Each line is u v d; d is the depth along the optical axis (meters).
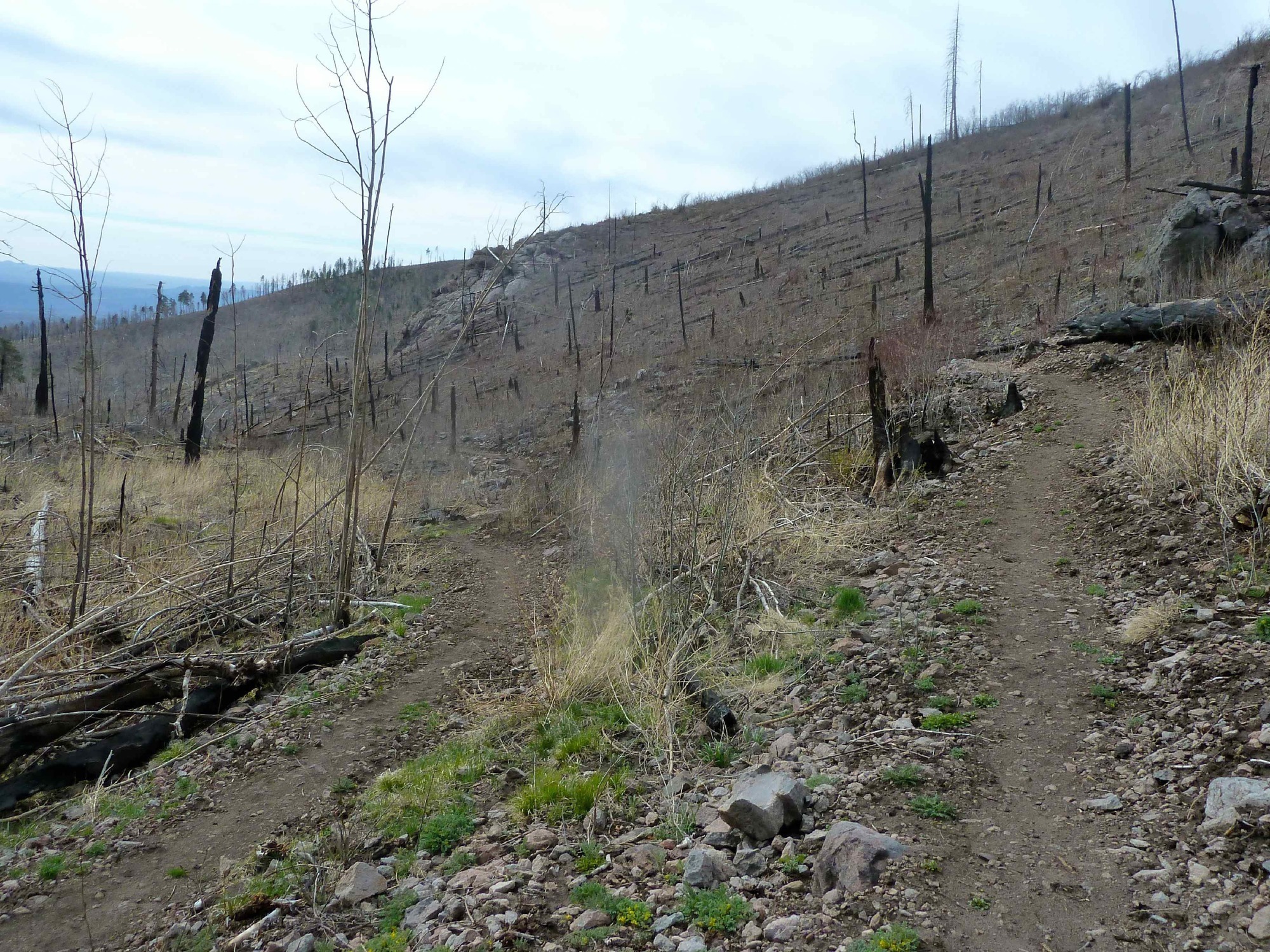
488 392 37.94
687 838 4.22
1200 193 18.55
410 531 15.83
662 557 8.20
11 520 13.26
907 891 3.40
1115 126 52.16
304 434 12.78
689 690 6.27
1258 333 10.95
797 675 6.38
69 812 6.11
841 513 10.80
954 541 8.95
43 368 32.31
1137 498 8.34
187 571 11.20
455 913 3.88
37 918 4.68
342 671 8.67
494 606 10.88
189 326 101.44
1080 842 3.66
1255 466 7.14
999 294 26.86
